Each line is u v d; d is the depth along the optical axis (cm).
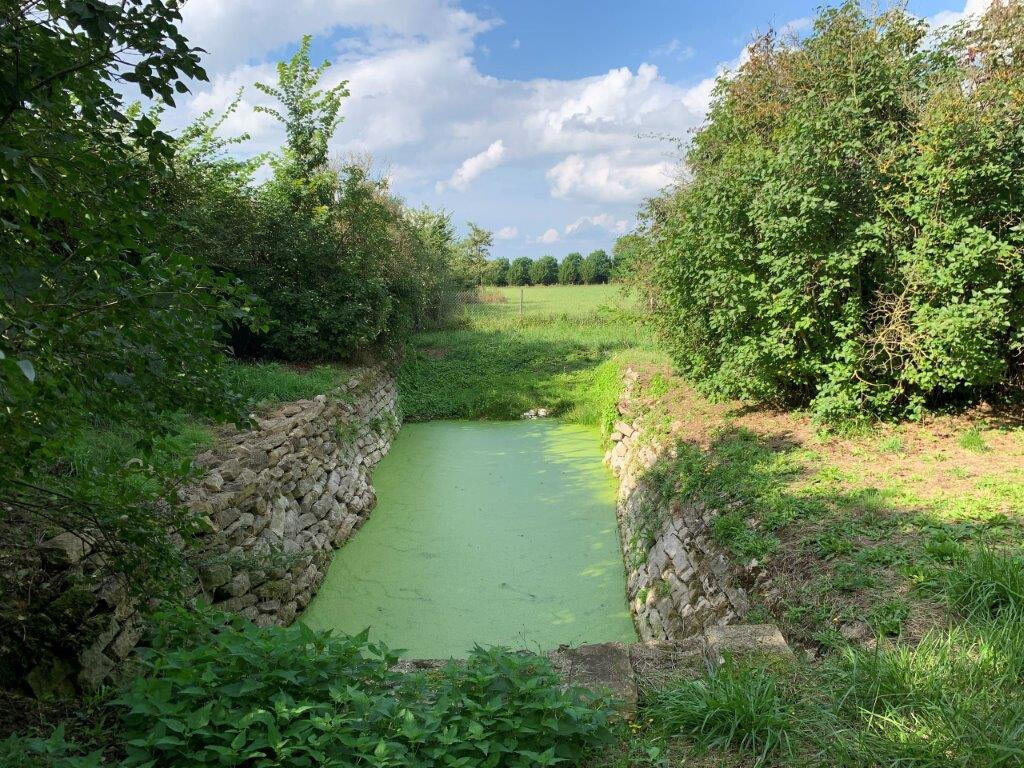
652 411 1045
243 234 1211
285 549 632
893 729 267
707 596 511
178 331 247
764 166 737
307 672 276
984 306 628
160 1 219
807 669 319
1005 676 286
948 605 359
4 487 279
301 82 1384
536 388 1641
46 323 207
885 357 713
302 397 950
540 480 1067
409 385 1650
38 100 221
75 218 240
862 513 505
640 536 725
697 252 826
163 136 245
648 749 271
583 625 614
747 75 900
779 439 732
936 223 646
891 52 736
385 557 771
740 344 818
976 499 509
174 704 259
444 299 2341
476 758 249
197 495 511
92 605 351
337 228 1365
